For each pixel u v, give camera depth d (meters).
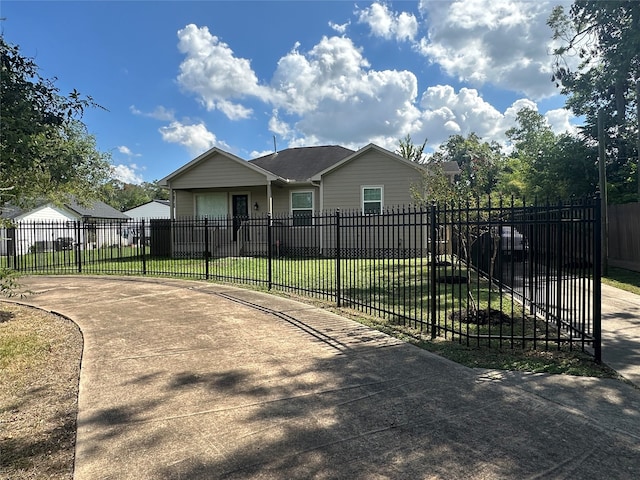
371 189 16.28
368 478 2.33
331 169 16.48
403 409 3.22
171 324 6.07
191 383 3.81
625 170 18.30
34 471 2.48
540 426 2.92
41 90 5.57
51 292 9.06
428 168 14.33
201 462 2.52
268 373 4.04
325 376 3.94
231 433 2.88
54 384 3.89
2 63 5.10
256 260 15.06
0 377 4.05
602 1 9.22
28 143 5.44
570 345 4.60
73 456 2.64
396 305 7.20
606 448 2.62
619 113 16.45
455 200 10.48
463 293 8.34
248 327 5.84
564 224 5.42
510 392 3.51
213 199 19.11
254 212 18.80
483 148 42.50
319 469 2.43
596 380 3.75
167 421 3.07
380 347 4.82
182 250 17.98
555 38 11.41
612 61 10.53
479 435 2.80
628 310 6.74
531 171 21.69
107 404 3.38
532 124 36.22
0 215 8.06
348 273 11.38
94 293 8.90
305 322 6.10
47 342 5.22
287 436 2.83
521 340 5.00
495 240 8.02
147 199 72.50
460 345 4.86
